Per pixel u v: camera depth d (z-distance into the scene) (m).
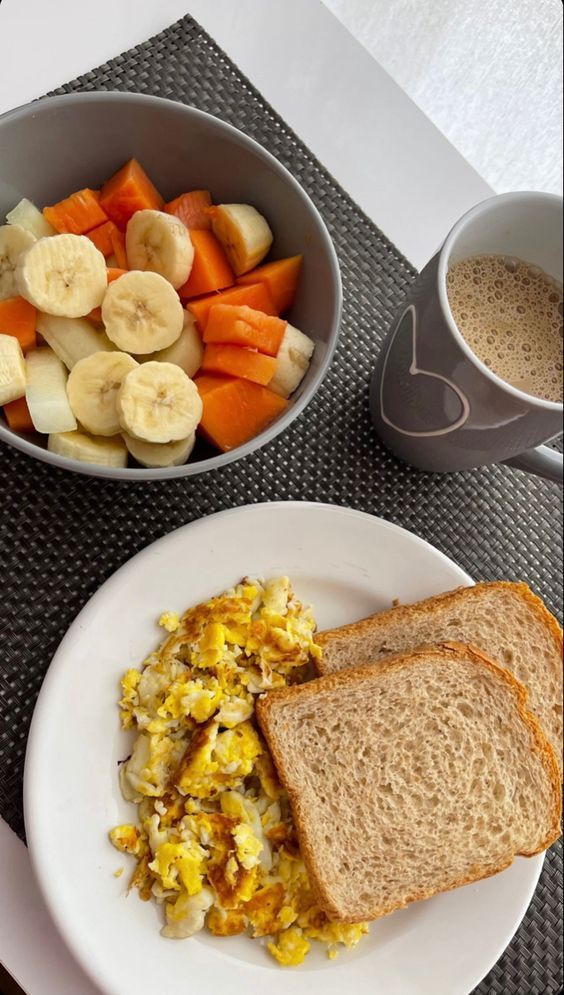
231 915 0.40
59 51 0.46
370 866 0.42
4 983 0.49
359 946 0.41
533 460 0.41
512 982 0.43
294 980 0.40
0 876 0.38
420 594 0.44
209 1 0.49
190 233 0.41
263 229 0.42
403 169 0.51
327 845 0.41
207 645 0.41
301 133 0.49
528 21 0.56
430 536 0.47
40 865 0.37
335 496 0.46
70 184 0.42
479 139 0.57
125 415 0.37
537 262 0.41
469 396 0.38
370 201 0.50
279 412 0.41
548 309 0.41
